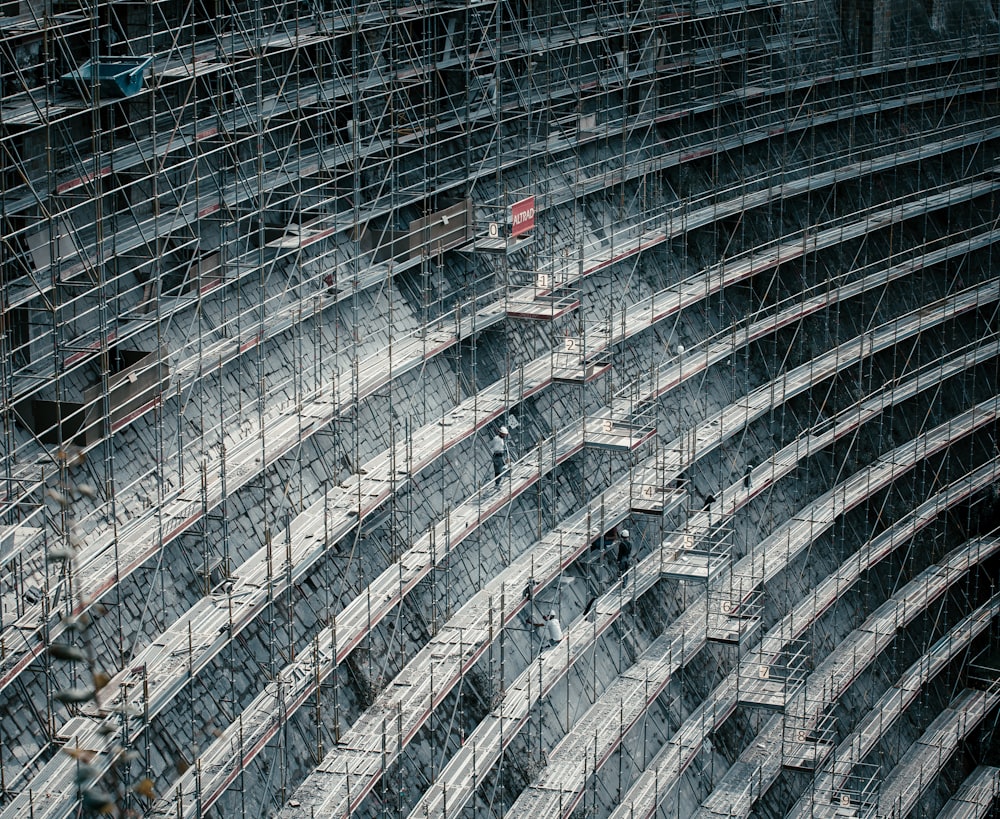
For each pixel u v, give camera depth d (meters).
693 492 59.09
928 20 75.50
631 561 54.19
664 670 52.16
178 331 41.62
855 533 67.38
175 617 38.88
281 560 41.03
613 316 57.19
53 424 36.31
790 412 65.94
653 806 49.19
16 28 34.47
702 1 64.06
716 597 56.84
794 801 58.22
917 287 74.44
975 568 72.38
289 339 45.28
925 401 73.44
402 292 50.19
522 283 54.41
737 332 62.78
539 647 49.34
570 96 59.19
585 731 48.88
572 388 55.44
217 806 38.06
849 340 69.25
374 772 39.62
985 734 69.31
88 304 38.88
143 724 34.47
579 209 58.47
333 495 44.16
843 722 62.38
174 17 42.34
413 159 51.31
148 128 41.09
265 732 37.88
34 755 33.62
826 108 71.19
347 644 41.41
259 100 41.44
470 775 43.16
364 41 47.69
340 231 47.47
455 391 50.50
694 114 65.12
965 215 77.81
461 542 48.28
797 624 60.09
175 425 40.88
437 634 45.84
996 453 75.38
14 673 31.56
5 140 35.34
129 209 38.88
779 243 65.12
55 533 35.56
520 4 55.44
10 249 34.72
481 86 53.44
